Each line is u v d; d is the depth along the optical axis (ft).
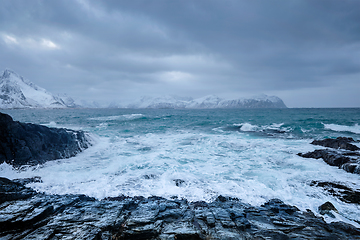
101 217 14.33
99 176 23.32
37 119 112.06
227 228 13.34
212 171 25.70
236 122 91.35
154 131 62.90
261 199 18.24
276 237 12.63
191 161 30.30
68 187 19.94
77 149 34.73
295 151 36.19
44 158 27.30
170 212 15.21
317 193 19.52
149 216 14.55
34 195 17.49
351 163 24.76
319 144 39.99
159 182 21.72
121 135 54.60
